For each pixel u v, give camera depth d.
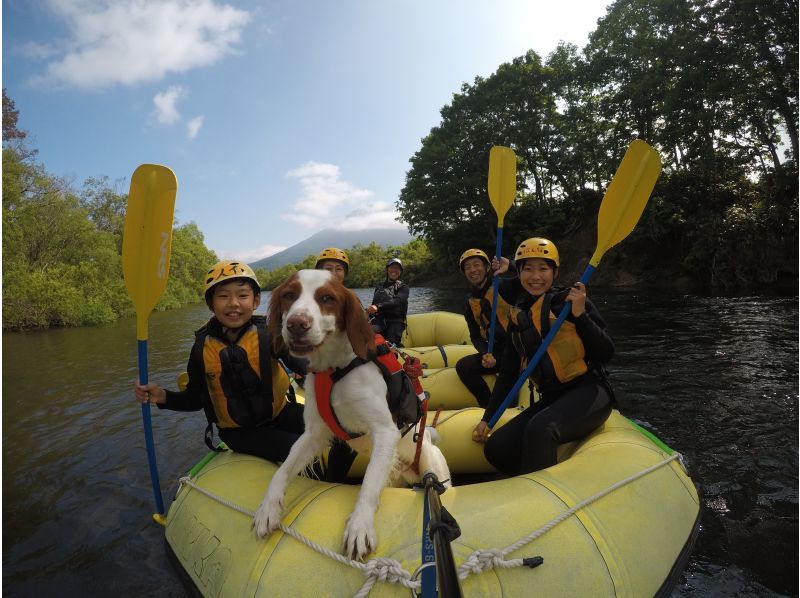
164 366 4.82
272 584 1.04
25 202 13.55
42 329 9.76
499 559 1.03
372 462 1.17
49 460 2.39
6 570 1.51
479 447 1.95
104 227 19.73
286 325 1.05
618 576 1.11
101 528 1.74
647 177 1.73
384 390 1.26
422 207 18.27
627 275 13.66
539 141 17.02
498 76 16.78
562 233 16.97
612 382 3.34
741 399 2.86
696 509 1.49
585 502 1.22
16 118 13.77
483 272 2.83
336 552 1.06
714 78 11.50
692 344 4.56
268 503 1.16
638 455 1.48
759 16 10.52
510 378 1.96
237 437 1.63
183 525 1.40
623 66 14.26
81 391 3.82
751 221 11.12
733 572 1.36
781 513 1.65
